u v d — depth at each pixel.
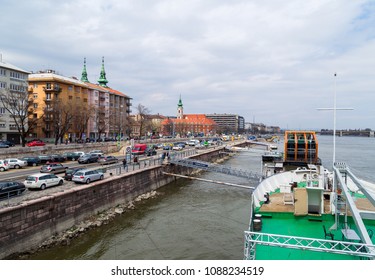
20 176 34.38
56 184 28.70
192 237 25.38
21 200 22.36
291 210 17.44
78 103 74.38
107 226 27.23
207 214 31.89
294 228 15.24
